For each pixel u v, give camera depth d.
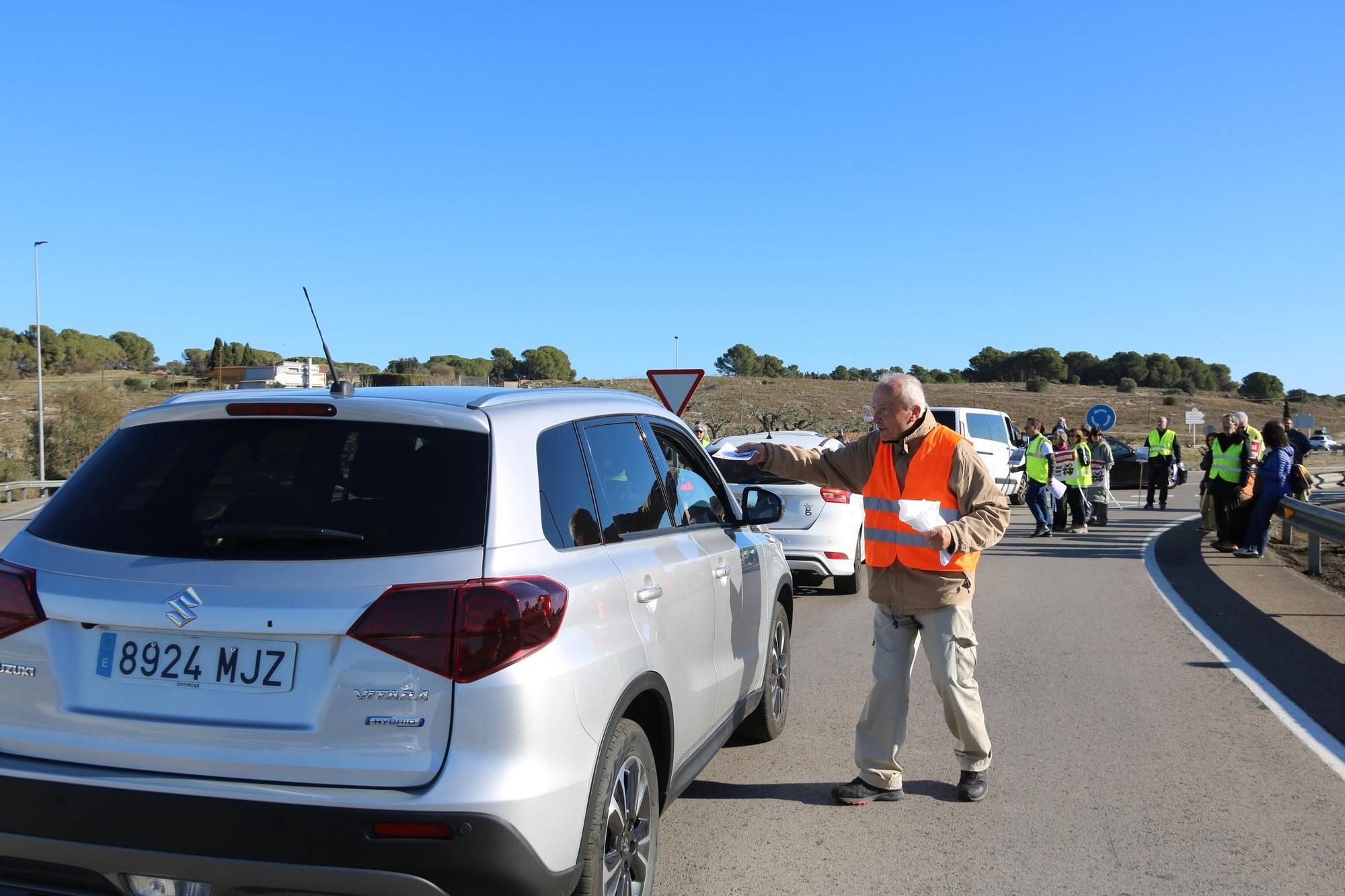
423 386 3.80
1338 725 6.39
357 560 2.97
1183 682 7.49
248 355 85.44
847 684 7.40
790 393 78.94
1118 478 30.70
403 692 2.88
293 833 2.82
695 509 4.74
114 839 2.93
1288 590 11.80
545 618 3.04
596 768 3.20
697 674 4.28
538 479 3.33
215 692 2.96
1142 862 4.39
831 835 4.68
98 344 137.75
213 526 3.10
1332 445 59.84
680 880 4.21
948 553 4.66
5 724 3.12
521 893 2.91
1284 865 4.36
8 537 18.98
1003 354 131.00
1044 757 5.77
